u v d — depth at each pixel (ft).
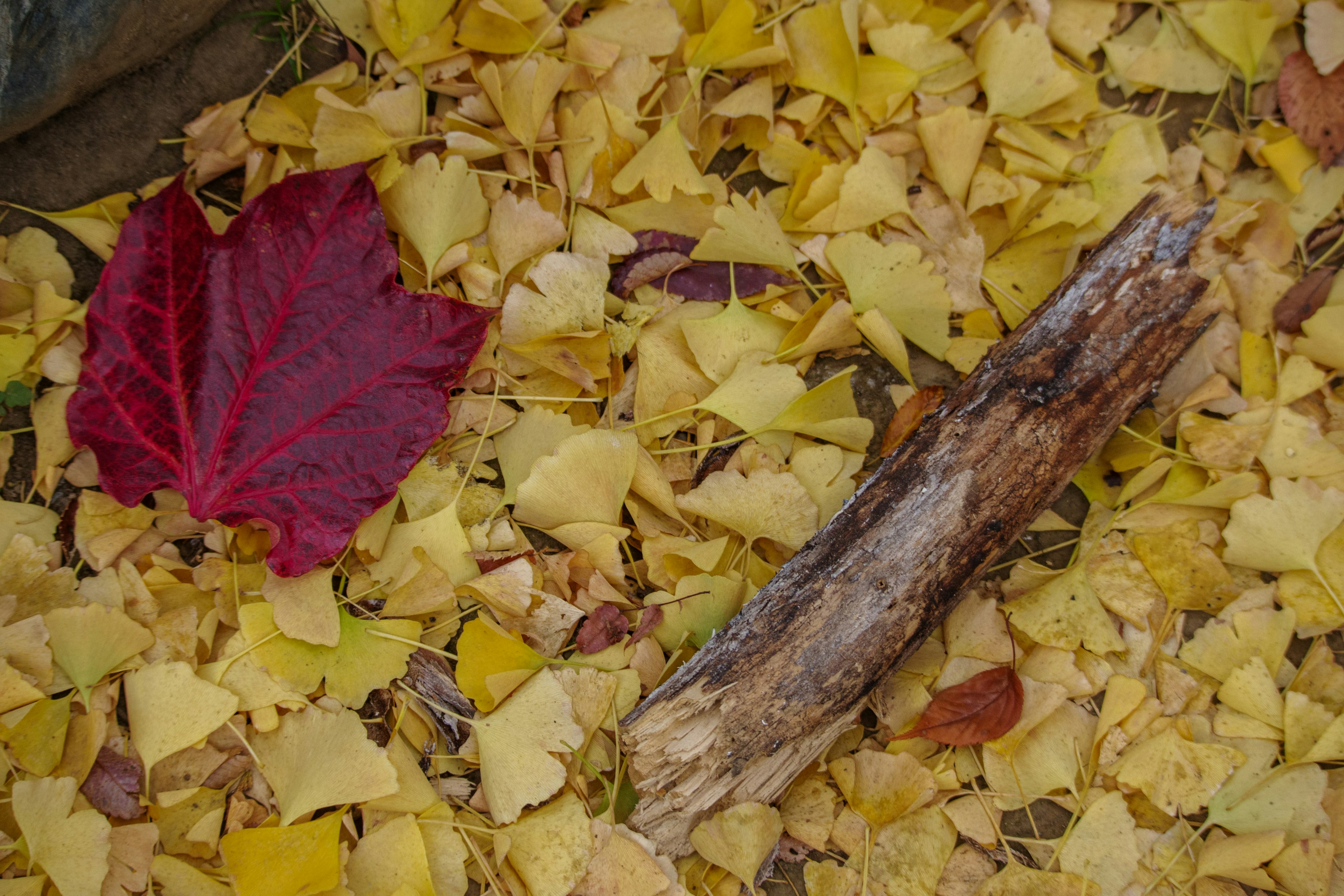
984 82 4.00
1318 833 3.75
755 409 3.79
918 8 4.06
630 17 3.91
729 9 3.86
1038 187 3.96
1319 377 3.93
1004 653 3.78
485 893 3.67
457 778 3.72
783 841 3.77
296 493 3.65
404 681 3.72
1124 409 3.71
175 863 3.57
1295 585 3.87
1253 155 4.07
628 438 3.74
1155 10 4.12
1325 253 4.06
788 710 3.58
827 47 3.93
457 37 3.83
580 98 3.92
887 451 3.85
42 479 3.70
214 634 3.68
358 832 3.68
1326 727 3.79
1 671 3.55
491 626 3.65
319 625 3.64
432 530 3.71
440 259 3.77
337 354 3.66
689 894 3.63
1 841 3.56
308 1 3.84
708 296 3.90
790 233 3.98
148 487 3.63
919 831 3.75
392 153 3.78
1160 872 3.77
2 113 3.64
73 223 3.70
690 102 3.94
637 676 3.71
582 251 3.85
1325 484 3.88
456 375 3.70
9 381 3.68
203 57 3.79
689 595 3.72
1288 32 4.13
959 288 3.94
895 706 3.78
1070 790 3.78
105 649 3.61
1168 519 3.90
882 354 3.88
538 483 3.70
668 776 3.57
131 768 3.62
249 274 3.62
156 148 3.78
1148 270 3.69
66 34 3.62
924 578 3.61
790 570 3.63
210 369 3.62
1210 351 3.97
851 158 3.99
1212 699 3.86
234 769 3.66
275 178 3.78
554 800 3.66
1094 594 3.83
